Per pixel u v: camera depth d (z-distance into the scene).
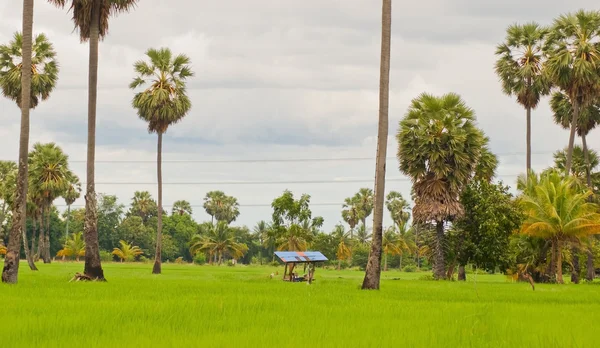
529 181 78.69
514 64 88.88
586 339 16.89
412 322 19.98
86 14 49.66
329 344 15.41
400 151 74.50
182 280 53.38
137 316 19.89
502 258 75.19
